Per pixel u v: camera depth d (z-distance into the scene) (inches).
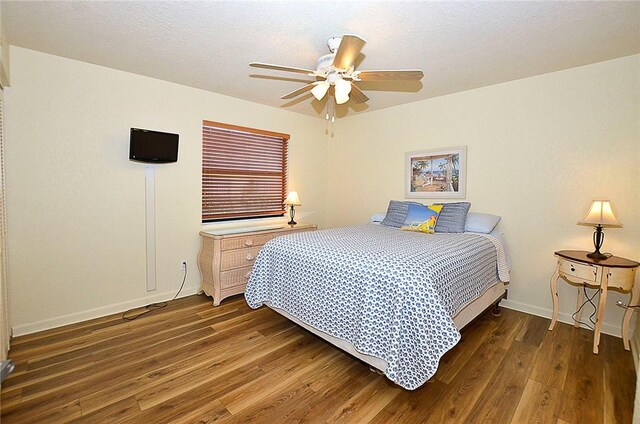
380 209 171.9
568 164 112.5
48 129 101.9
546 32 85.4
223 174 150.1
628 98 100.8
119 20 80.9
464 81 124.3
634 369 83.7
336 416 66.7
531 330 107.1
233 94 144.3
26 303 100.3
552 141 115.4
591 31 84.7
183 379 78.4
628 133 101.1
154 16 78.9
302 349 93.9
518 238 124.6
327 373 81.9
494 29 83.8
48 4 73.5
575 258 98.1
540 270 119.9
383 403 70.7
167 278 131.9
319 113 178.9
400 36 87.6
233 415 66.5
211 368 83.4
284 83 129.6
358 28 83.7
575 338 101.4
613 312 104.8
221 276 128.6
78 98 107.0
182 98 131.8
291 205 163.5
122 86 115.8
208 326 108.5
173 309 122.7
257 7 74.6
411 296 69.4
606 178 105.4
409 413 67.7
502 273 113.4
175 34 88.0
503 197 127.8
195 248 139.7
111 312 117.4
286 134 172.7
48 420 64.2
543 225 118.7
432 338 66.8
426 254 85.4
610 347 95.7
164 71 116.0
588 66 107.2
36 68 99.0
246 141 158.1
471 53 98.6
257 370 82.8
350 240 106.8
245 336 101.7
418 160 153.4
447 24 81.3
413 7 73.7
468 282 90.8
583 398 72.3
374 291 75.4
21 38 90.4
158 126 125.4
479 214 129.3
